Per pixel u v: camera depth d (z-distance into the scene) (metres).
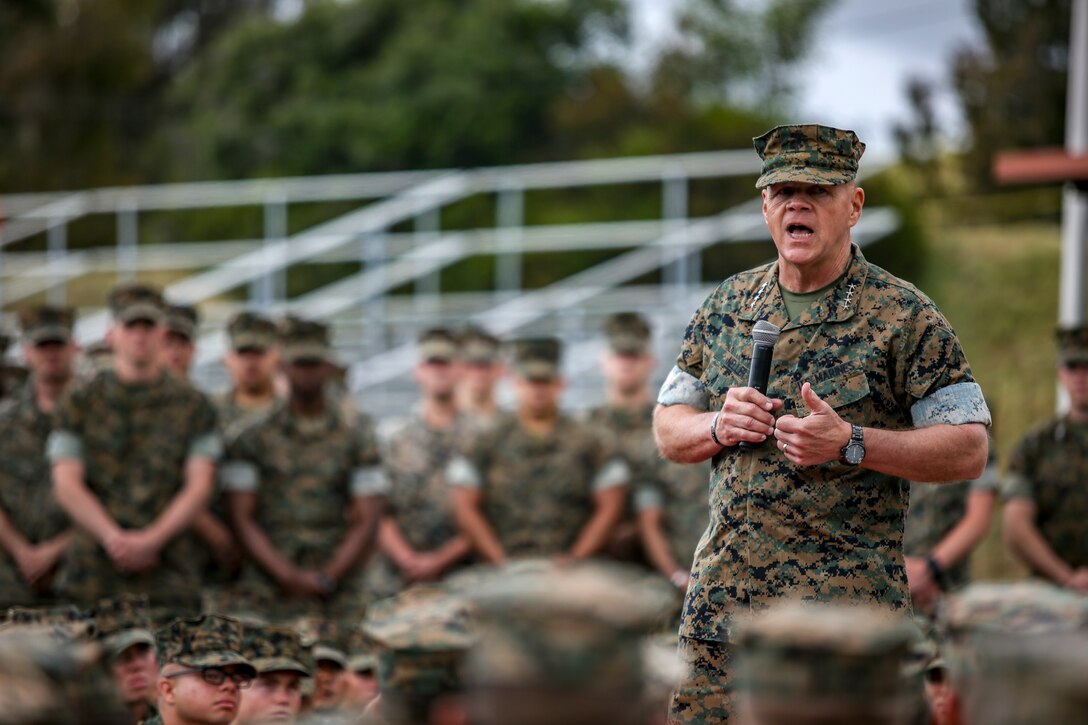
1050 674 2.58
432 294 31.88
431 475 13.73
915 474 5.86
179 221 37.47
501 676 2.82
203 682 7.68
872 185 27.78
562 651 2.79
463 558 13.09
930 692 7.30
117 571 11.59
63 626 7.73
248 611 11.52
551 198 35.53
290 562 12.24
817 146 6.09
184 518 11.64
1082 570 11.62
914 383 6.01
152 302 11.83
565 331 21.98
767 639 2.94
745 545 6.10
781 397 6.12
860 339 6.07
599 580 2.89
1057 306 25.38
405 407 20.55
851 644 2.88
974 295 26.14
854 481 6.00
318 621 9.68
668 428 6.40
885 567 6.01
